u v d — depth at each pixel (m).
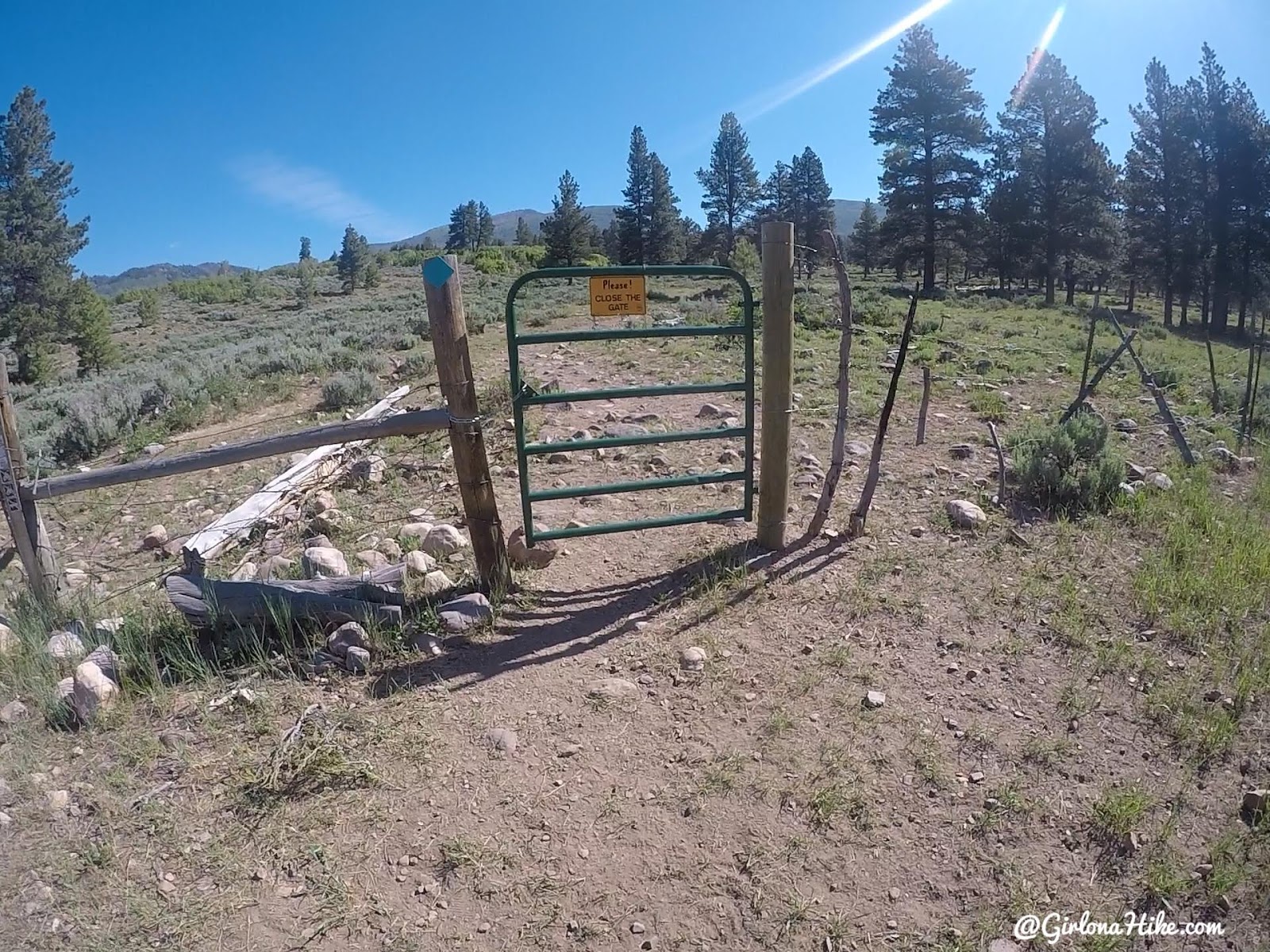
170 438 9.94
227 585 4.20
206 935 2.55
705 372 10.82
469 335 16.83
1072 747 3.36
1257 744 3.36
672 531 5.63
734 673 3.92
